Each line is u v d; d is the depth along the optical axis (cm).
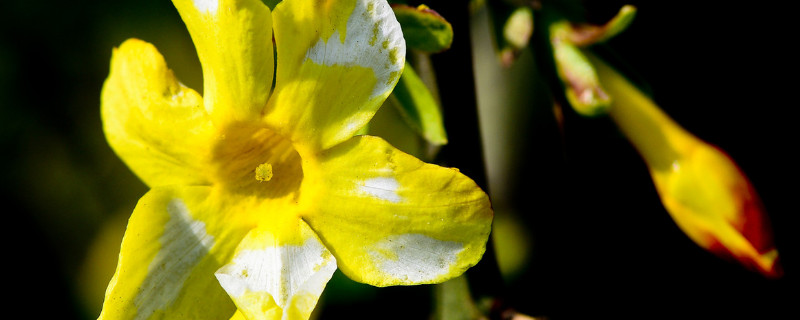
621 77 9
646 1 12
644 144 9
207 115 8
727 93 12
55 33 12
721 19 12
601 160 11
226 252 8
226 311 8
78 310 13
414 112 8
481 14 12
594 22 9
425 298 11
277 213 8
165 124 8
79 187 13
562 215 12
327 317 11
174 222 8
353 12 8
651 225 12
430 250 8
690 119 12
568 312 11
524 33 9
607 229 12
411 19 8
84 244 13
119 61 8
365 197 8
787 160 12
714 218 9
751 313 11
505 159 12
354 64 8
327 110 8
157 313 8
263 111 8
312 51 8
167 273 8
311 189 8
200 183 8
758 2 12
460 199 8
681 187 9
